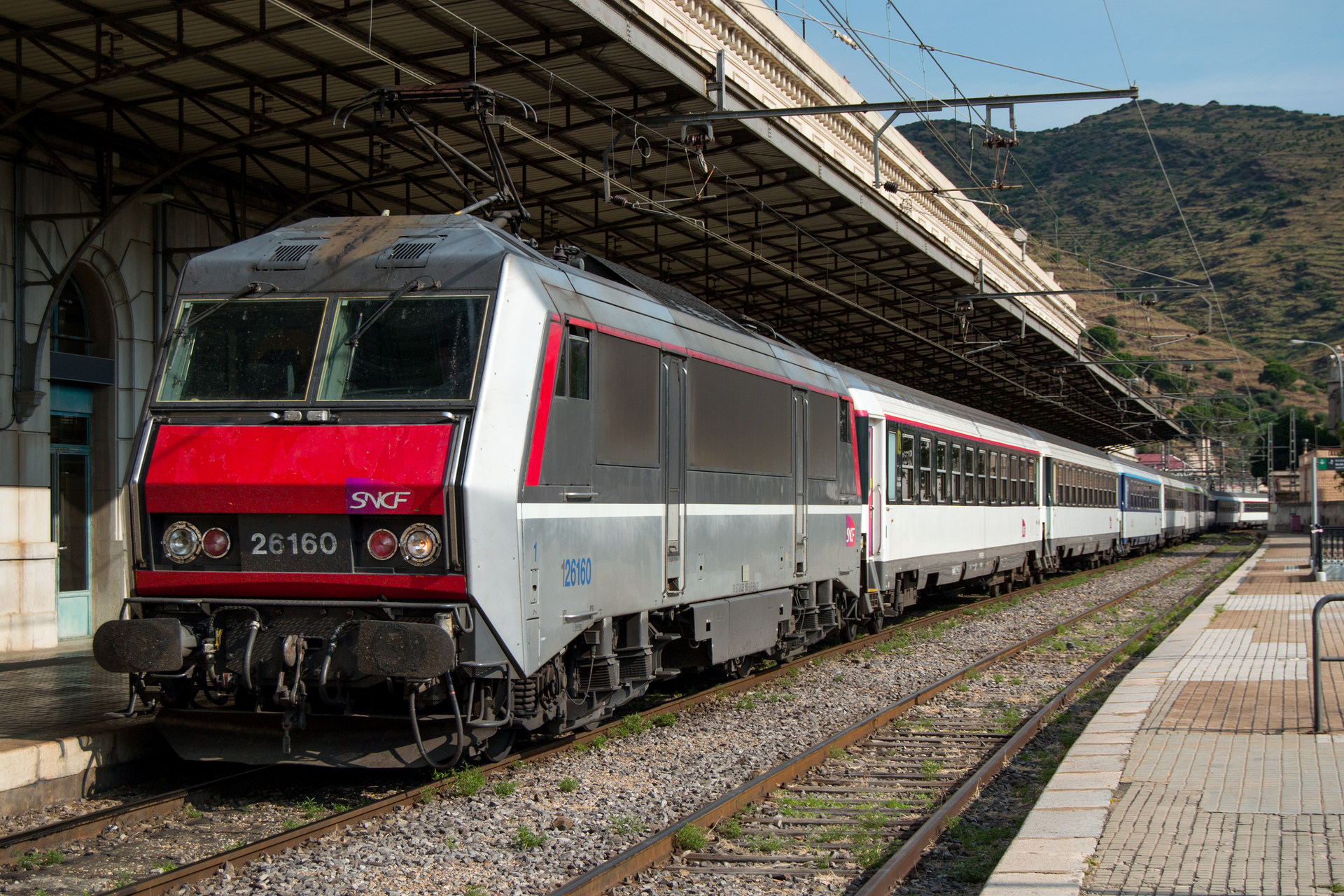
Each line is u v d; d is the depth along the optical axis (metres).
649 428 9.52
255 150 15.52
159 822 7.10
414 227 8.37
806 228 21.67
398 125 15.02
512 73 13.72
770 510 12.26
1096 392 46.41
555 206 19.59
